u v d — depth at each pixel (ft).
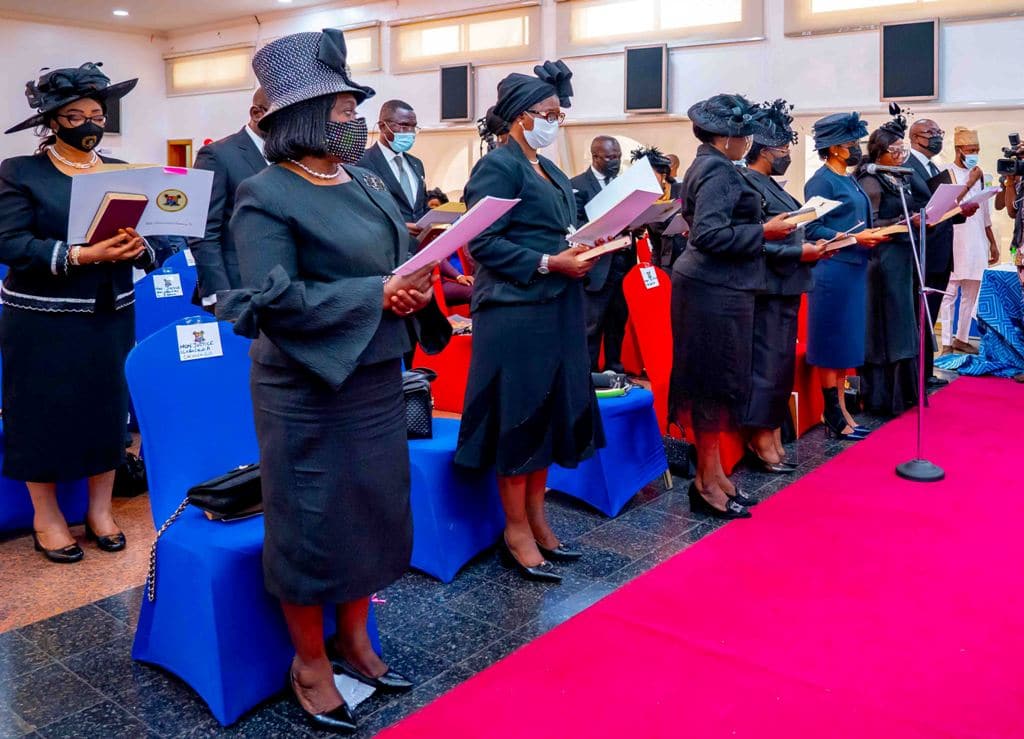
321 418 6.38
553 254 9.27
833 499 12.24
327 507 6.44
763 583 9.48
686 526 11.35
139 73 50.67
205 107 49.67
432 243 6.13
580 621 8.61
